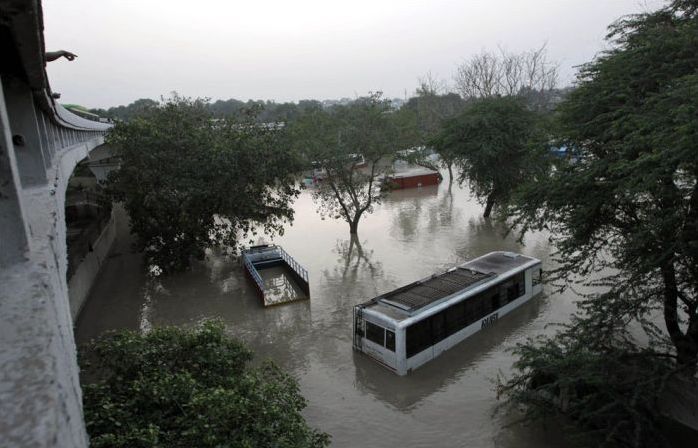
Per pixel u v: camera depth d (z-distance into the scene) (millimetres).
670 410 10070
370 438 11492
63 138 12906
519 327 17141
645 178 9133
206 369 8547
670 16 12453
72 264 18891
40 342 1472
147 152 20812
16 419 1135
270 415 7160
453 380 13898
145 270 24000
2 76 5359
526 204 13922
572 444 10859
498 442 11195
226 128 24594
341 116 28672
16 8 3445
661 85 11086
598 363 9727
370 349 15016
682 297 10727
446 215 35281
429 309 14789
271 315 18969
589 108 12672
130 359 8109
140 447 6246
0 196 2039
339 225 33562
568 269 12695
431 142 31531
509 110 28484
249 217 23266
